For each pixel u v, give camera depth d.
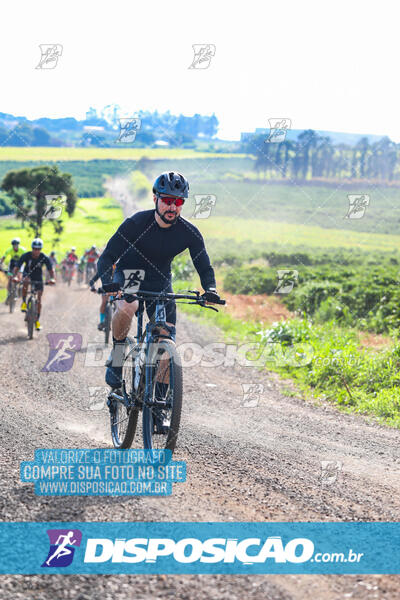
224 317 15.77
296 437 5.71
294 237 57.50
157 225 4.56
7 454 4.63
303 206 79.06
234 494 3.89
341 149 99.62
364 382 8.12
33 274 12.01
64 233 44.28
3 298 21.36
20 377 8.24
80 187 58.06
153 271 4.72
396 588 2.64
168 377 4.31
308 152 98.06
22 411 6.26
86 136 84.75
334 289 16.27
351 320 13.63
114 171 68.69
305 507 3.70
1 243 39.59
